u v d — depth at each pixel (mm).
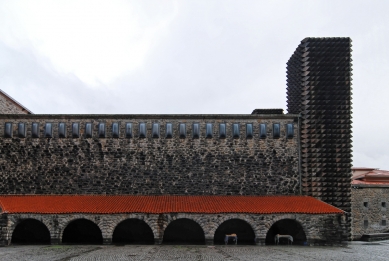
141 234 47281
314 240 42344
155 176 49500
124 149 49875
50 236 42156
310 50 51000
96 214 42062
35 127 50125
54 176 49406
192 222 47625
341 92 50438
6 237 41438
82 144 49938
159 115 50281
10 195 47875
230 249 39094
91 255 34375
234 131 50406
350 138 49906
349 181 49125
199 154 49938
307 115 50062
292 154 50125
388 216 56375
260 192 49469
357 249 39656
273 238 47438
